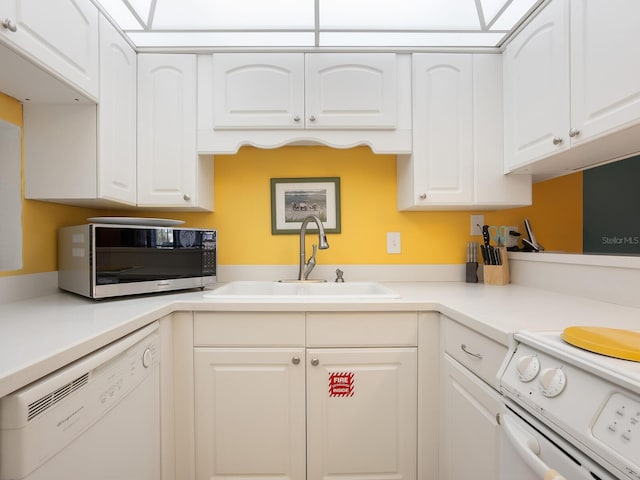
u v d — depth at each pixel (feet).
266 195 6.40
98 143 4.40
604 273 4.18
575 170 5.19
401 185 6.12
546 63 4.38
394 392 4.34
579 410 1.95
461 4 4.94
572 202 6.34
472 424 3.44
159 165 5.30
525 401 2.37
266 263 6.38
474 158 5.40
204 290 5.43
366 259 6.40
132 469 3.25
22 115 4.35
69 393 2.36
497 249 5.94
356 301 4.32
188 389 4.31
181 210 6.09
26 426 1.97
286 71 5.31
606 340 2.19
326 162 6.42
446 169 5.40
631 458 1.61
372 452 4.34
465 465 3.60
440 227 6.42
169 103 5.31
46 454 2.12
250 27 5.11
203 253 5.32
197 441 4.33
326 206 6.39
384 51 5.34
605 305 3.97
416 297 4.59
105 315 3.45
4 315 3.47
